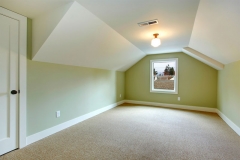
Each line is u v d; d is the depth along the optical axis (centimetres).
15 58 200
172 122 326
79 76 329
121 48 349
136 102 541
